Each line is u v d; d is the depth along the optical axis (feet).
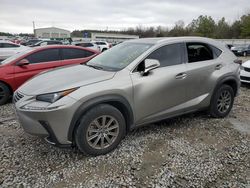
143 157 11.32
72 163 10.75
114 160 11.03
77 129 10.50
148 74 12.17
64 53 21.85
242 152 12.00
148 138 13.14
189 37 14.61
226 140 13.21
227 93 16.02
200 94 14.46
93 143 11.03
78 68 13.12
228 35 219.00
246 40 160.25
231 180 9.88
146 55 12.46
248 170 10.55
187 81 13.53
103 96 10.74
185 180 9.82
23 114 10.36
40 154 11.44
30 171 10.17
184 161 11.07
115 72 11.60
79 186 9.34
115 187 9.33
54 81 11.09
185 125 14.97
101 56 14.61
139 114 12.10
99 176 9.93
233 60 16.17
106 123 11.20
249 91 25.12
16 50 41.27
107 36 191.21
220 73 15.11
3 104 19.30
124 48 14.20
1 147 12.04
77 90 10.32
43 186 9.30
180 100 13.52
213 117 16.10
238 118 16.52
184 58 13.80
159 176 10.00
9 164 10.61
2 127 14.57
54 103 9.90
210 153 11.82
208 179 9.91
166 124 15.05
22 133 13.69
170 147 12.26
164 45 13.23
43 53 20.84
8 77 19.02
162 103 12.77
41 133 10.21
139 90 11.75
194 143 12.76
